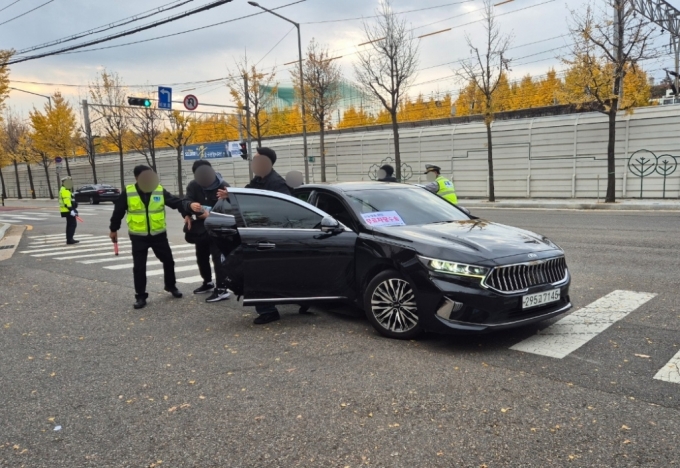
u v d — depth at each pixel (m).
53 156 44.41
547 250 4.95
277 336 5.39
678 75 27.75
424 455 3.02
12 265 10.90
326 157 33.22
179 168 38.84
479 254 4.62
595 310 5.78
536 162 24.17
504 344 4.83
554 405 3.57
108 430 3.49
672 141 20.44
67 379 4.43
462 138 26.72
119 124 40.12
